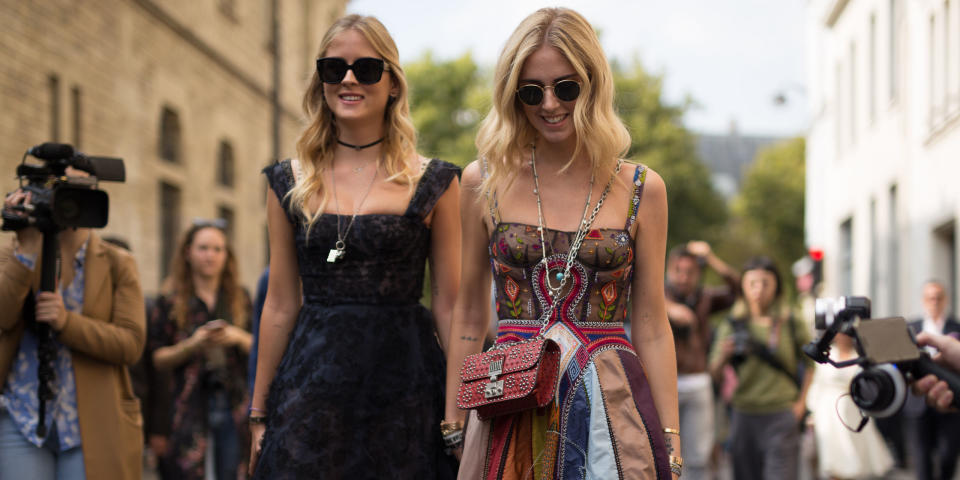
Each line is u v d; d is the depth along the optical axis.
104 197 6.34
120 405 6.71
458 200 5.95
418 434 5.64
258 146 26.88
